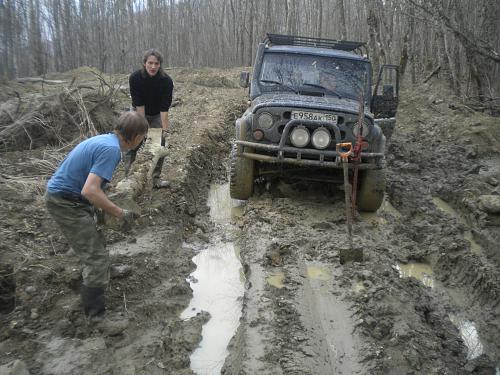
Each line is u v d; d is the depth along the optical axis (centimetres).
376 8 1697
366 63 699
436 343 380
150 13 3031
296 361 340
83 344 356
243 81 728
